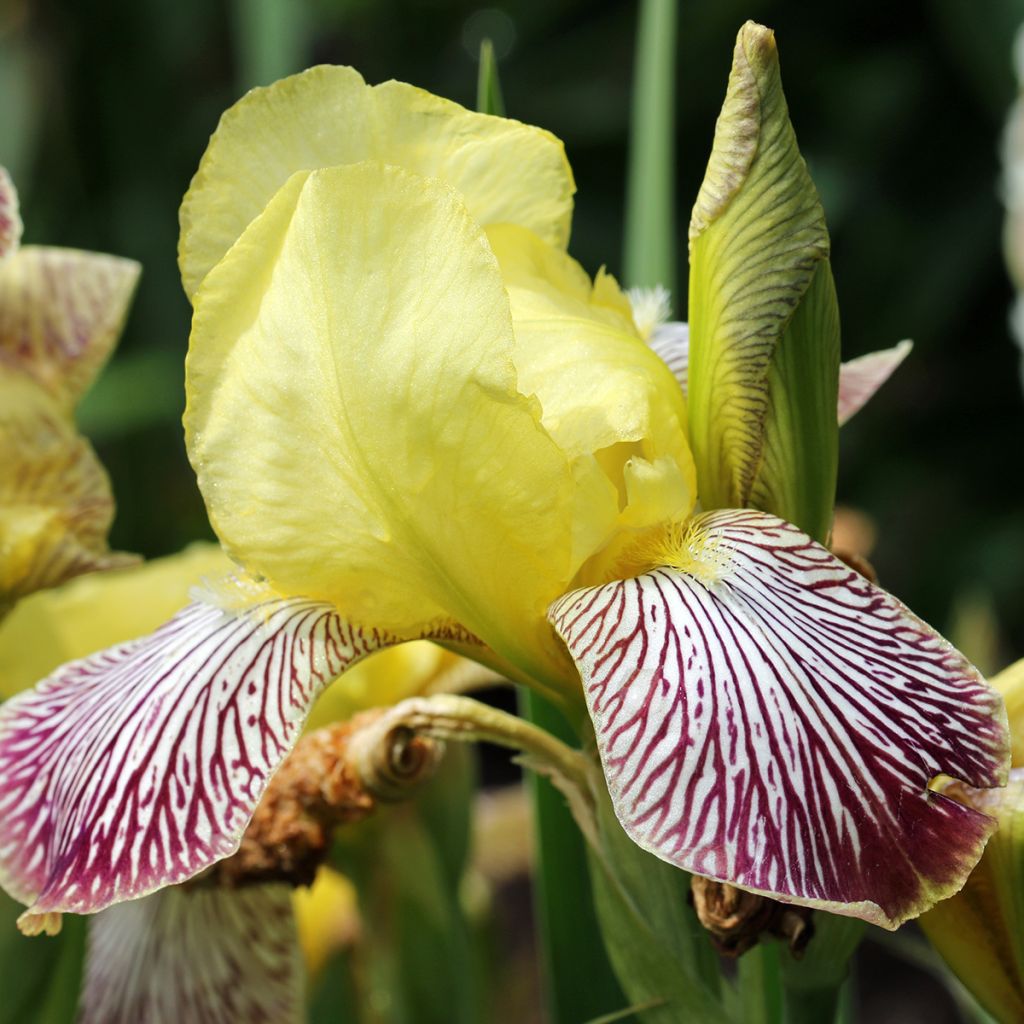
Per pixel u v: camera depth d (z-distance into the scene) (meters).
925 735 0.37
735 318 0.40
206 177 0.41
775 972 0.42
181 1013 0.46
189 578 0.51
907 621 0.38
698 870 0.36
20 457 0.48
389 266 0.38
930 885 0.36
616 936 0.42
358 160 0.41
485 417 0.38
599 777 0.41
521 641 0.40
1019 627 1.12
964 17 1.11
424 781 0.45
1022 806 0.40
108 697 0.40
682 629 0.38
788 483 0.40
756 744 0.37
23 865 0.39
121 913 0.47
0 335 0.48
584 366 0.40
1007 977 0.41
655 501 0.39
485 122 0.41
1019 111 0.70
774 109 0.39
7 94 1.08
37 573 0.48
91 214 1.14
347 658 0.40
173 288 1.14
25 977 0.48
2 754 0.40
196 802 0.38
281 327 0.39
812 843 0.36
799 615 0.38
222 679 0.39
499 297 0.38
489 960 0.64
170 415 1.06
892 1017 1.00
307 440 0.39
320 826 0.45
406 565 0.39
